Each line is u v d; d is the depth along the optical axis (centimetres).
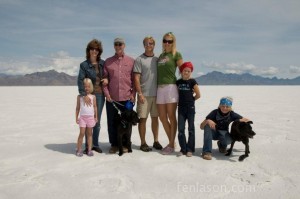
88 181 416
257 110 1448
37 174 448
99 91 575
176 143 674
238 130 521
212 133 554
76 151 590
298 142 663
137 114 567
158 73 575
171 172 454
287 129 843
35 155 559
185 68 543
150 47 571
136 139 734
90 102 554
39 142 682
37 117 1178
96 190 385
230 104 532
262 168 471
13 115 1247
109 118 583
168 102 564
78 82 563
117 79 570
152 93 584
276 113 1291
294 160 515
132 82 595
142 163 503
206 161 514
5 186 399
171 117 575
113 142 584
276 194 369
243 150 595
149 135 787
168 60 560
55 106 1752
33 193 376
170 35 559
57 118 1146
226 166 484
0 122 1029
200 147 638
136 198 361
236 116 542
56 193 376
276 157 536
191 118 553
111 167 480
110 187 395
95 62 575
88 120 550
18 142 680
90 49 563
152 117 605
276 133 777
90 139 557
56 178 429
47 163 505
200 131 838
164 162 508
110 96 580
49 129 876
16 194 373
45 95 3466
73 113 1334
